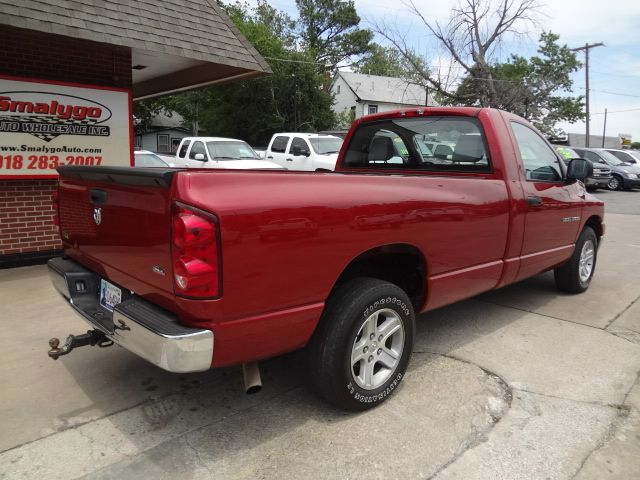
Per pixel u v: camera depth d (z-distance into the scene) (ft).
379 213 9.84
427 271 11.28
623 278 21.49
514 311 16.80
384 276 11.85
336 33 178.60
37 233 22.25
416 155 15.14
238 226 7.83
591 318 16.17
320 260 8.96
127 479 8.29
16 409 10.34
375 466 8.65
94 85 22.41
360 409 10.21
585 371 12.30
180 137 146.10
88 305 10.66
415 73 108.58
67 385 11.38
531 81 127.75
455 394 11.08
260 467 8.60
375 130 16.14
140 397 10.91
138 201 8.59
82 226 10.64
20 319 15.33
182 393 11.10
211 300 7.77
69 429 9.68
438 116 14.49
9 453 8.91
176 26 22.74
